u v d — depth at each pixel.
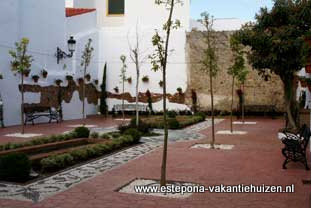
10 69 19.97
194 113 26.94
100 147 11.59
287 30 14.11
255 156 11.32
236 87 27.08
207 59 14.95
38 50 22.31
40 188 7.63
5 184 7.92
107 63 29.17
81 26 27.34
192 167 9.69
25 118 21.00
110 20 31.14
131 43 28.69
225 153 11.88
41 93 22.45
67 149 11.51
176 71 28.12
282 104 26.67
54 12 23.80
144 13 30.23
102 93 28.72
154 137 15.84
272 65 14.59
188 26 28.94
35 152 11.22
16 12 20.28
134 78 28.69
